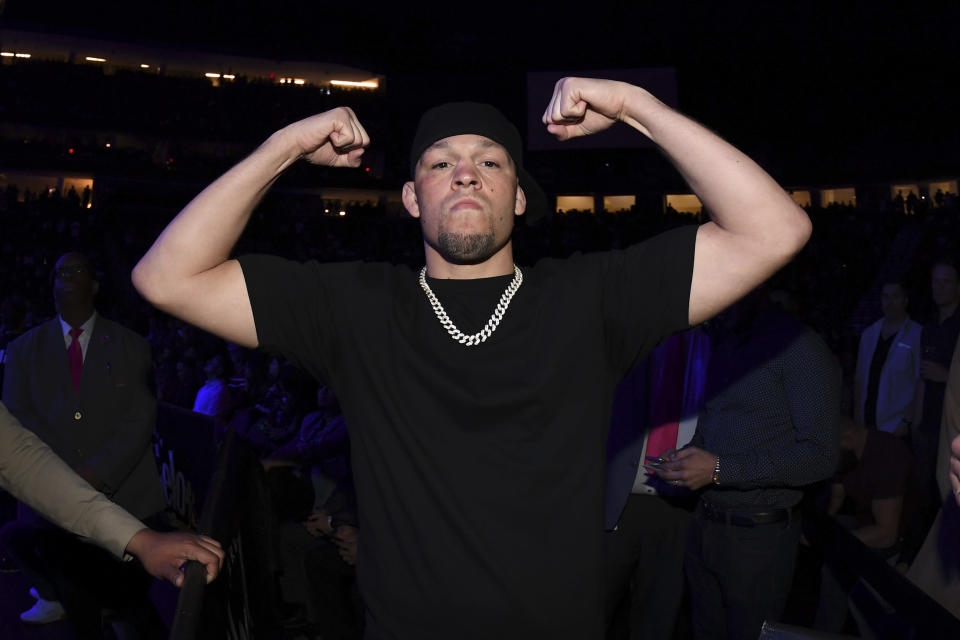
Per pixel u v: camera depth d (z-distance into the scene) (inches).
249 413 214.2
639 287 49.4
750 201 44.6
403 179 1187.9
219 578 59.6
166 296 47.6
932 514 123.6
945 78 1120.2
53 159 1053.2
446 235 50.6
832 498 123.6
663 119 46.3
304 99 1187.3
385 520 48.3
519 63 1235.9
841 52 1159.6
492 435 47.2
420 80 1241.4
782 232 44.8
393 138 1202.0
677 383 106.7
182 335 412.5
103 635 131.6
